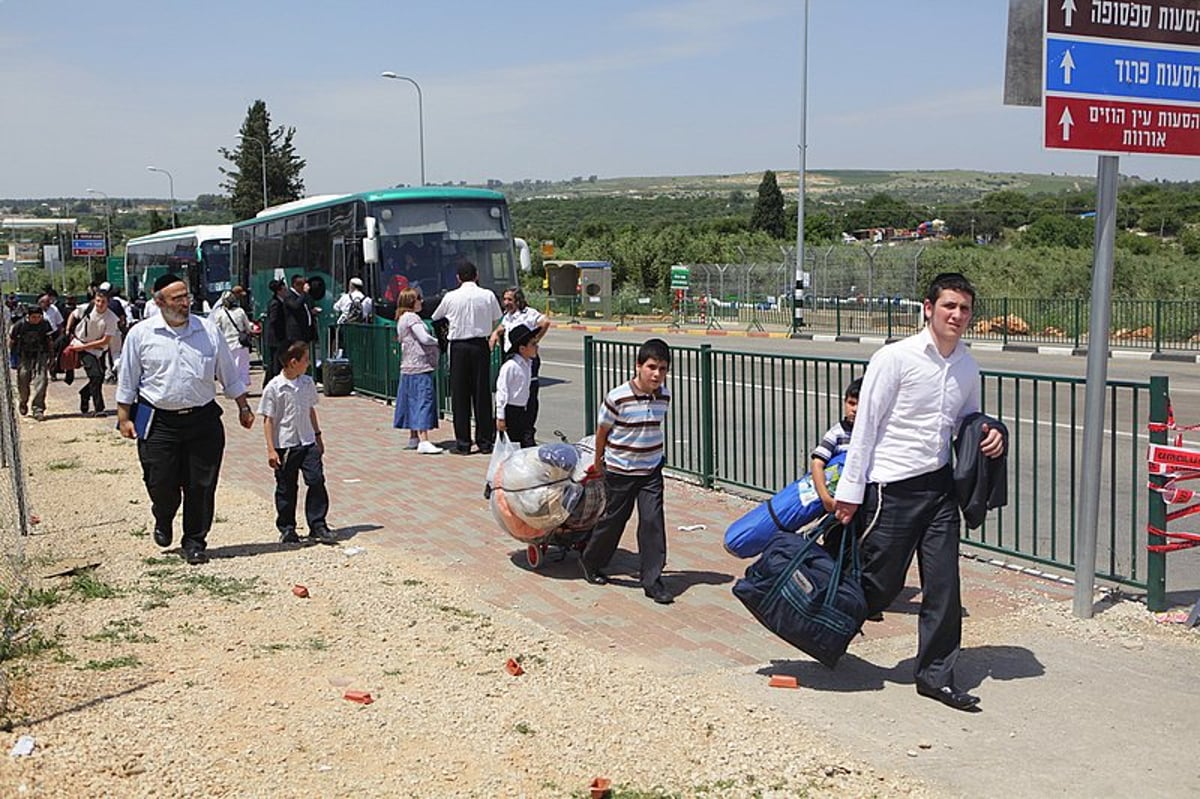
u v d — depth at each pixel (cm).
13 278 4375
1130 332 2789
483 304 1241
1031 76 614
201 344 778
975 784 443
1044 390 1766
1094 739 486
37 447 1380
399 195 2003
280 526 846
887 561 528
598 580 733
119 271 5862
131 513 955
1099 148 626
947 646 527
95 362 1756
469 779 436
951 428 521
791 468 1134
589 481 743
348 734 476
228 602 677
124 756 443
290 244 2516
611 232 7756
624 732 485
